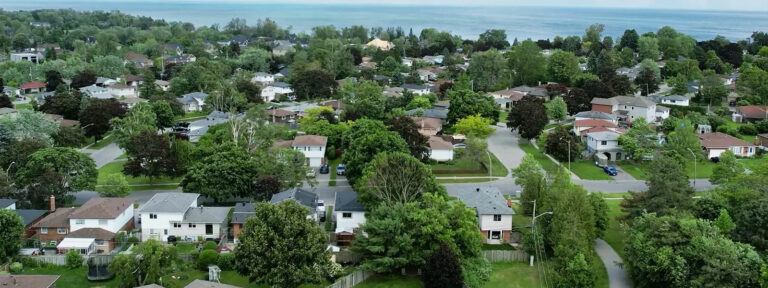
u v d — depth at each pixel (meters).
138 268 60.72
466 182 100.25
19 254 70.00
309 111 136.75
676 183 74.06
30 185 84.19
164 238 76.38
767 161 97.56
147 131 99.25
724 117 154.12
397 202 70.75
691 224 62.94
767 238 64.81
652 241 62.59
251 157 92.06
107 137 133.25
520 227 78.44
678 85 178.50
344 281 63.16
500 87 196.62
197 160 97.94
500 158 115.12
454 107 139.25
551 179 82.38
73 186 86.69
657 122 150.12
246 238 60.81
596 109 151.38
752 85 170.38
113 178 86.69
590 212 70.31
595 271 63.47
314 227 62.94
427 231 65.06
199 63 198.50
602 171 107.50
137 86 195.88
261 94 175.75
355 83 179.62
